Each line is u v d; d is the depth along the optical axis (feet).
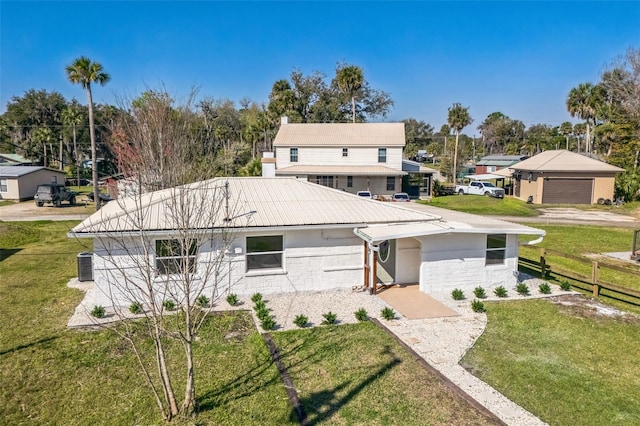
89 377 26.68
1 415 22.79
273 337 32.89
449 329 34.83
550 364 28.91
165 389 22.07
